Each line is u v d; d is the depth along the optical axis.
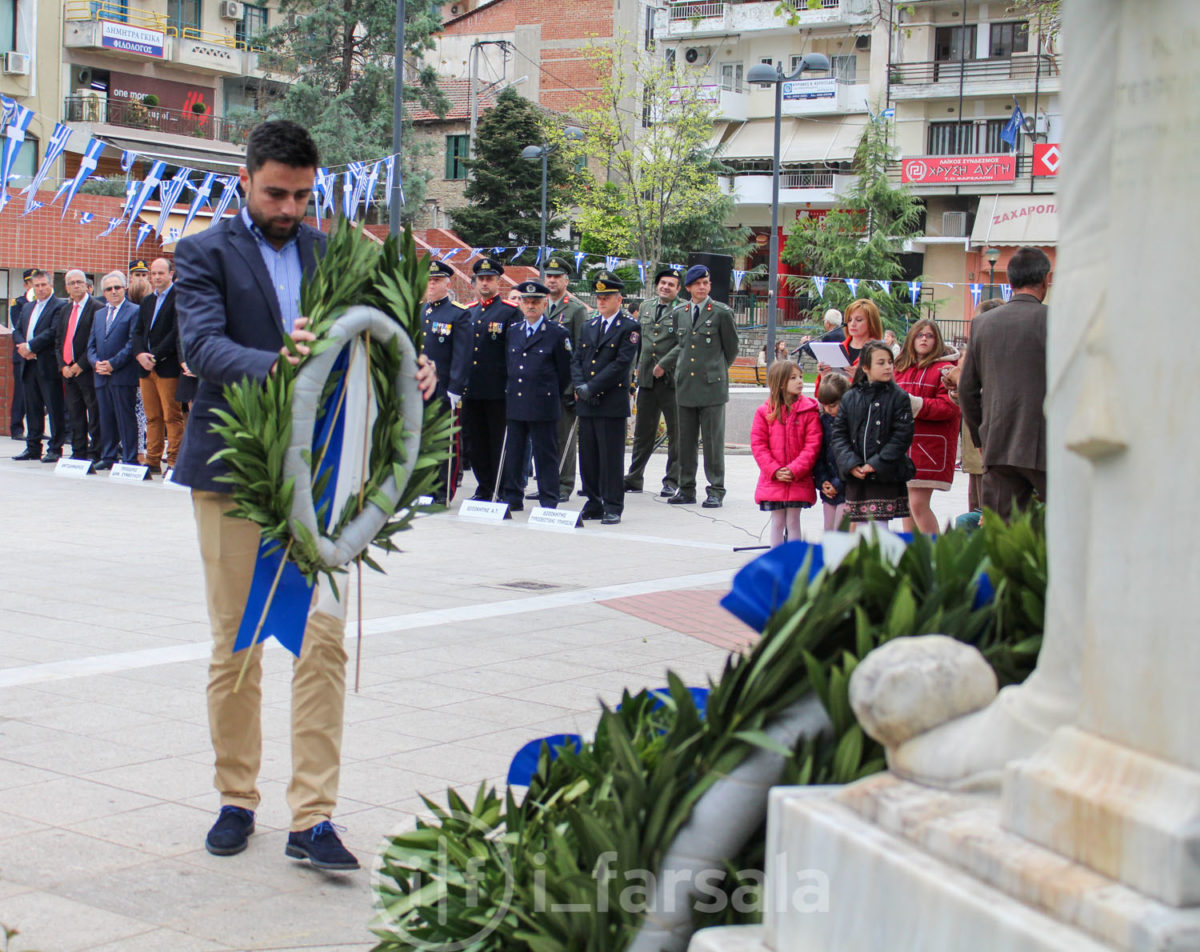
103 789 4.67
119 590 8.38
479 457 13.30
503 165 48.38
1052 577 2.11
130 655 6.64
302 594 3.88
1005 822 1.99
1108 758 1.89
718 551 10.80
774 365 9.65
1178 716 1.82
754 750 2.45
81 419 15.59
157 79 46.16
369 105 43.94
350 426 3.85
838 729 2.39
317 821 4.02
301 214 4.15
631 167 47.69
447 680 6.26
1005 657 2.49
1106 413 1.90
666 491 14.53
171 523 11.52
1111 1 1.93
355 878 3.94
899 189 47.28
